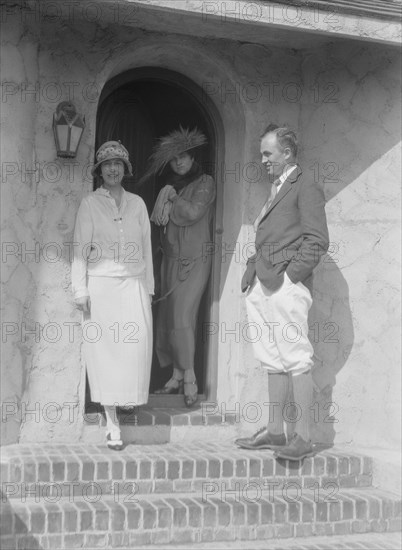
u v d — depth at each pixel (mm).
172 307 6445
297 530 5164
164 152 6410
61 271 5809
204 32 6141
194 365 6699
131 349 5555
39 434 5711
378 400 6078
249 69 6398
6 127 5531
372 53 6168
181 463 5316
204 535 4965
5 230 5516
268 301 5691
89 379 5602
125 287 5621
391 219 6070
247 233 6340
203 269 6488
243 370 6273
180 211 6434
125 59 6133
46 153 5805
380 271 6109
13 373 5578
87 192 5883
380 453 5906
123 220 5707
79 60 5926
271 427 5789
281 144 5703
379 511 5355
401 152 6031
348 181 6270
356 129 6242
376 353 6102
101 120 6488
